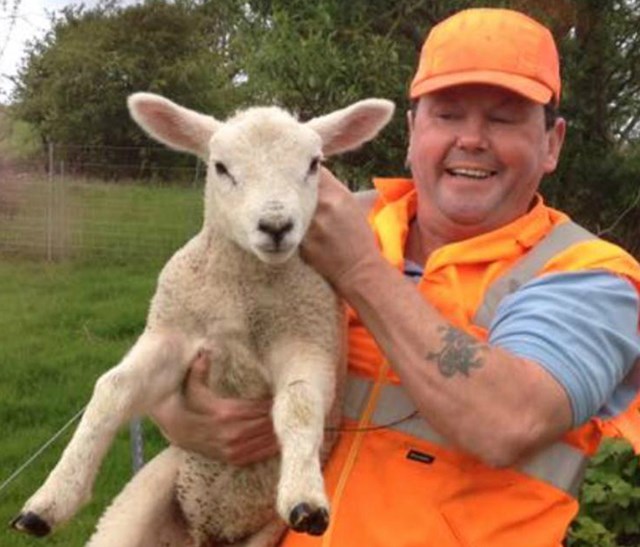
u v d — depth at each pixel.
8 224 14.22
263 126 2.92
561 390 2.62
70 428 7.22
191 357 2.99
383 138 5.89
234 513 3.11
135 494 3.15
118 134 21.78
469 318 2.88
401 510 2.79
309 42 5.50
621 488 5.01
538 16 5.86
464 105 2.95
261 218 2.74
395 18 5.90
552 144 3.12
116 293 11.77
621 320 2.79
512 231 2.94
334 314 2.98
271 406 2.96
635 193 6.41
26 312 10.72
